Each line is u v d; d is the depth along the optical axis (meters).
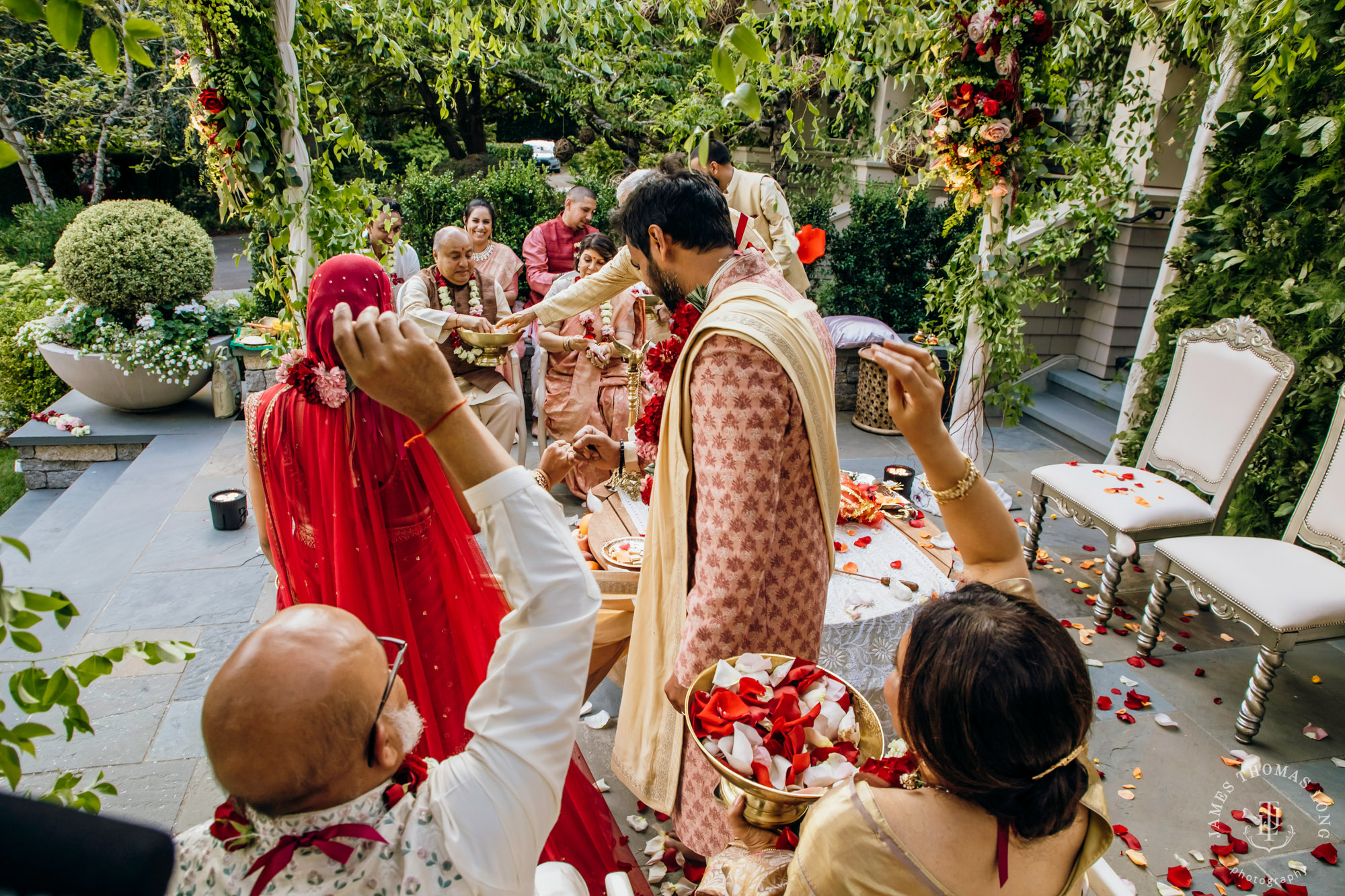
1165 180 5.49
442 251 3.96
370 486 1.78
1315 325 3.63
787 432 1.63
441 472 1.82
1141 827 2.45
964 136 4.15
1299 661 3.33
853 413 6.45
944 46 4.06
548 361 4.64
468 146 11.46
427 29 4.49
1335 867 2.30
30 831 0.55
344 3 3.98
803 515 1.71
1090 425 5.71
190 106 3.13
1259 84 3.52
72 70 12.77
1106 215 5.32
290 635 0.78
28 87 12.63
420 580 1.89
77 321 5.41
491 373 4.09
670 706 1.92
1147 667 3.27
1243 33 3.72
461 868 0.78
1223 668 3.26
